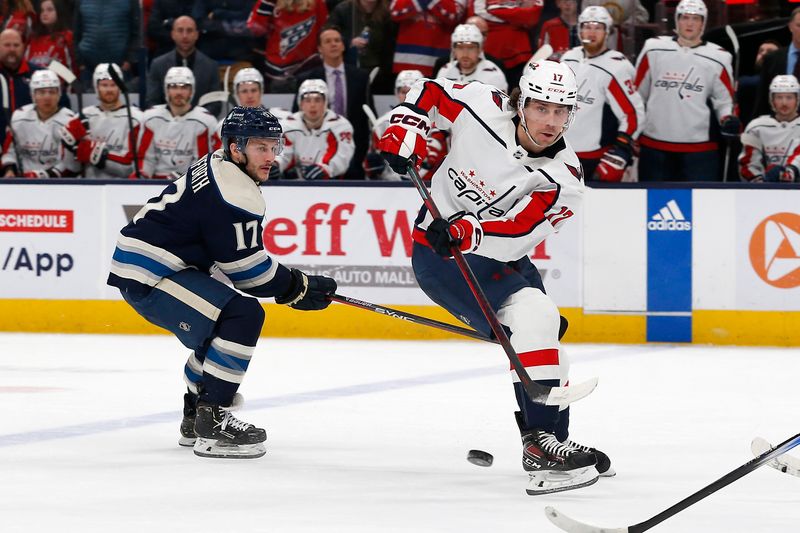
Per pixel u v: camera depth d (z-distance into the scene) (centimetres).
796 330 1941
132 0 2191
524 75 959
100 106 2144
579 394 908
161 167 2120
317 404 1368
